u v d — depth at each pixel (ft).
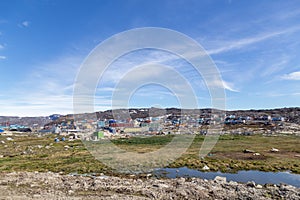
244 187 41.93
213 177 59.93
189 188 39.09
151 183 43.45
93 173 61.57
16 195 33.37
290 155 92.32
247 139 148.56
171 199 33.58
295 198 36.19
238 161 79.92
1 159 92.53
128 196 33.65
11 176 47.83
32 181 42.96
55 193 34.76
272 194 38.40
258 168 70.38
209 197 35.09
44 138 183.93
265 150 103.86
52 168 71.56
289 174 63.62
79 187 38.60
